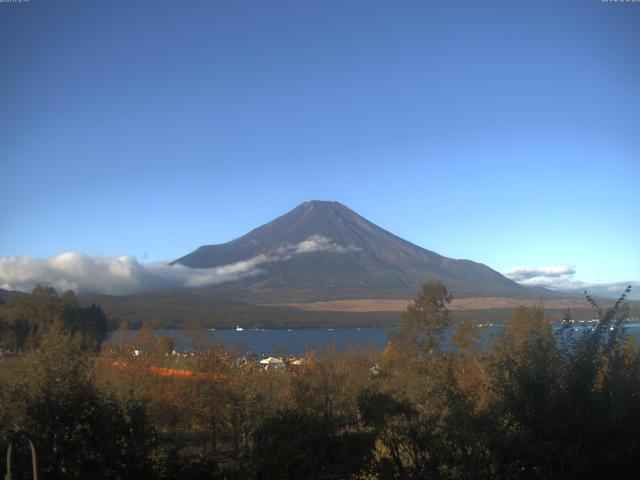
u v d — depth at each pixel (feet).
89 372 48.67
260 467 63.93
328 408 88.38
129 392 53.93
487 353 49.96
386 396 40.70
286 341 423.23
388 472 37.19
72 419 41.65
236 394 80.94
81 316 199.82
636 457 29.17
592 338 32.27
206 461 57.00
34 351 45.34
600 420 29.76
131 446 44.37
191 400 82.74
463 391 36.27
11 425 39.50
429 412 35.45
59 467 40.14
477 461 29.94
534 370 31.73
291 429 68.08
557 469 28.96
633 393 30.99
